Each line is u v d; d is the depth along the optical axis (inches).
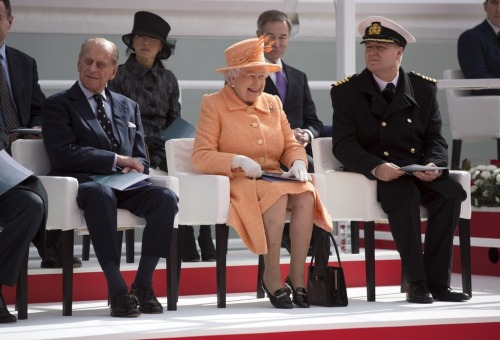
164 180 743.7
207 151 761.6
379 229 1118.4
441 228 790.5
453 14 1277.1
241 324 633.6
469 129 1157.1
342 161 798.5
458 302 774.5
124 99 797.9
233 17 1195.3
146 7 1155.3
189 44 1202.6
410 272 773.3
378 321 644.1
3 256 676.7
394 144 809.5
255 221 737.0
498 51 1195.9
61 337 590.2
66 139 745.0
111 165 741.3
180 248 769.6
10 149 839.7
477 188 1002.1
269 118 793.6
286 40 970.1
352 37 1034.7
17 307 738.8
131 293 729.0
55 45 1151.6
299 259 759.7
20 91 888.3
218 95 788.0
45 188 717.3
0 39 881.5
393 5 1248.2
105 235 703.7
